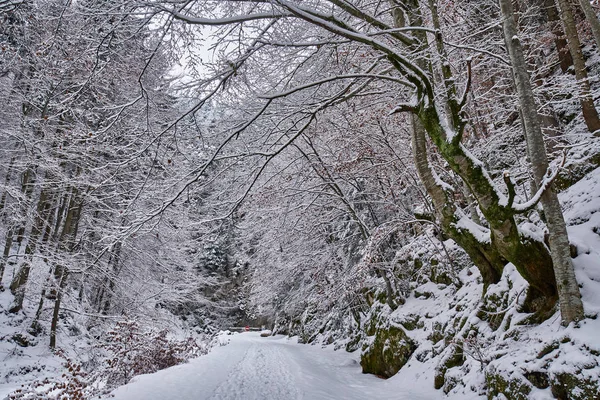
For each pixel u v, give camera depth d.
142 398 5.87
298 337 22.14
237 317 35.75
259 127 7.58
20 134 10.66
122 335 9.01
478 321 6.11
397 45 7.03
